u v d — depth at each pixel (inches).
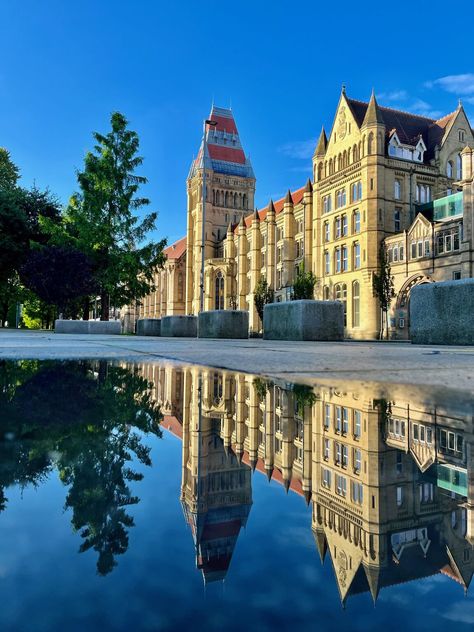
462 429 70.5
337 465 53.9
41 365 172.7
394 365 182.9
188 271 3735.2
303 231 2406.5
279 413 86.7
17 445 55.2
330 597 24.1
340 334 621.9
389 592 24.5
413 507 39.0
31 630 19.7
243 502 41.0
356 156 1963.6
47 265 1349.7
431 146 2037.4
